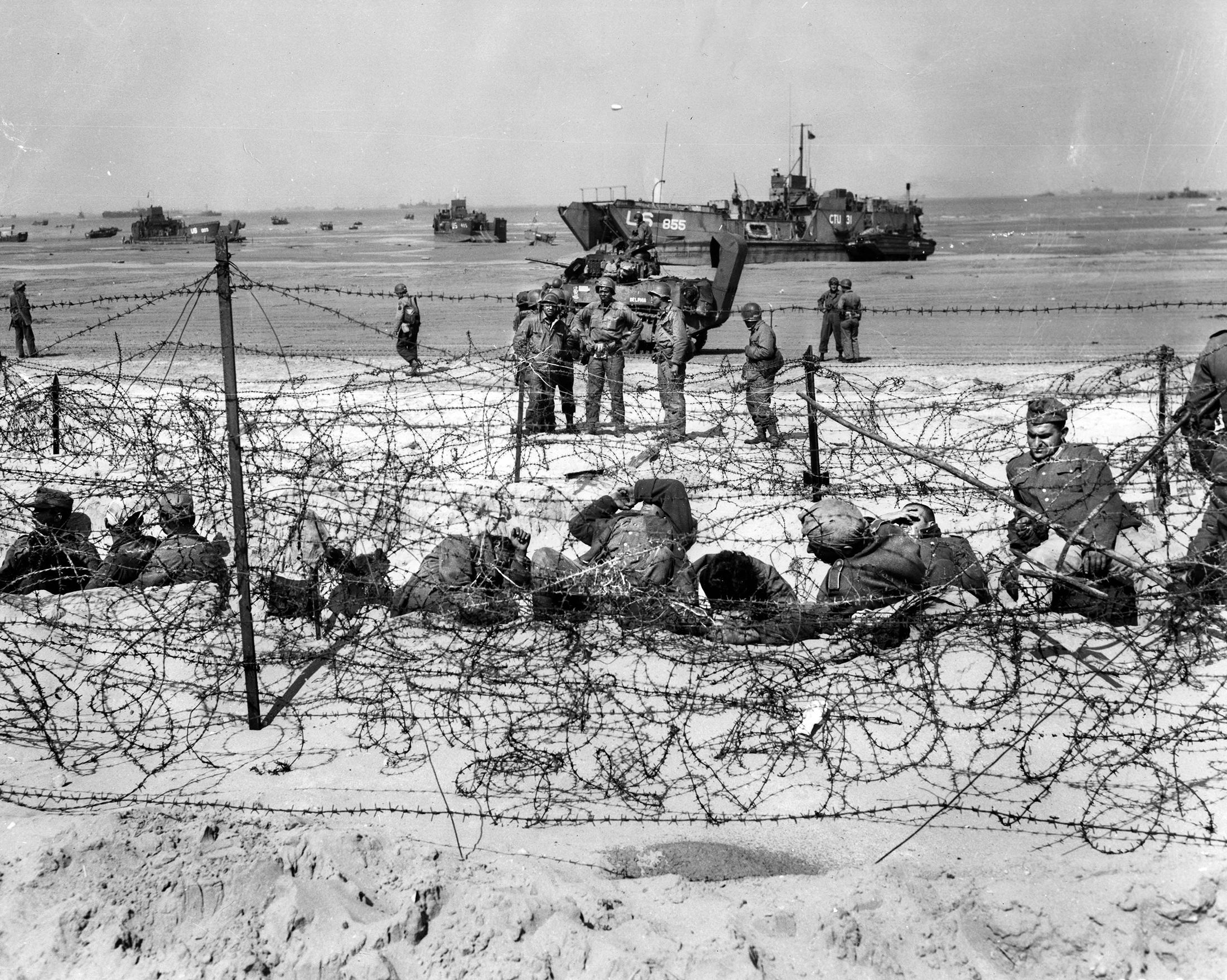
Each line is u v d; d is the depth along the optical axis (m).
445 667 6.34
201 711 6.15
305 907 4.14
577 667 6.15
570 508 9.66
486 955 3.92
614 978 3.79
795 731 5.69
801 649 6.30
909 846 4.85
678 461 10.09
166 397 8.78
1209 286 34.53
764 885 4.47
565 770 5.54
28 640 6.21
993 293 33.84
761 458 9.91
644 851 4.88
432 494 9.02
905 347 22.67
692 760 5.59
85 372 8.92
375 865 4.53
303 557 7.04
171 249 87.38
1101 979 3.87
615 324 13.25
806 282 40.09
